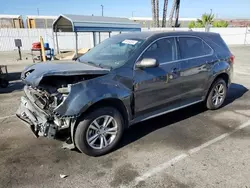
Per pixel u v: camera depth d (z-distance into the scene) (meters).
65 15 11.55
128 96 3.36
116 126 3.36
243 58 15.07
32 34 21.41
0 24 28.41
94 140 3.20
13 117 4.73
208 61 4.58
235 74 9.55
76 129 3.05
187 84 4.26
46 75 2.92
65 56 13.15
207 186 2.63
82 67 3.37
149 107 3.76
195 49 4.43
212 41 4.84
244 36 30.05
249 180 2.72
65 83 3.18
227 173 2.86
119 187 2.64
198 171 2.91
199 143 3.63
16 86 7.54
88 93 2.96
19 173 2.88
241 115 4.84
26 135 3.91
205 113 4.94
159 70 3.74
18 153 3.33
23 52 19.72
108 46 4.13
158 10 25.67
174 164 3.06
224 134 3.95
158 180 2.75
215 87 4.98
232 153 3.33
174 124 4.36
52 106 2.98
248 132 4.03
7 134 3.94
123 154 3.32
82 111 2.92
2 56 16.80
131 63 3.46
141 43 3.66
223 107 5.34
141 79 3.51
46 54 13.99
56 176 2.83
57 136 3.12
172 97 4.07
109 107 3.22
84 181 2.74
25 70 3.63
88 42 22.33
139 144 3.60
